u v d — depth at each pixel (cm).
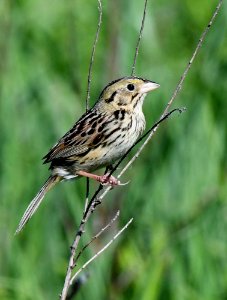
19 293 1384
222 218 1448
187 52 1571
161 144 1454
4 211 1419
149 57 1498
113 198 1482
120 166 1477
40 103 1428
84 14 1545
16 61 1459
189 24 1609
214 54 1452
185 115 1445
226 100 1442
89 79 1014
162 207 1467
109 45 1500
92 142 1156
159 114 1453
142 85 1185
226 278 1429
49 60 1525
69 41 1534
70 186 1433
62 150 1160
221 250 1433
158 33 1573
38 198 1160
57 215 1430
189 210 1459
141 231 1489
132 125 1176
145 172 1472
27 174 1420
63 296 961
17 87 1429
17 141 1413
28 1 1529
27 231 1428
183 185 1445
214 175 1445
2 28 1496
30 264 1409
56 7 1534
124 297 1478
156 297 1388
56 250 1429
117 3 1505
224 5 1450
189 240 1430
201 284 1420
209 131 1431
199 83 1447
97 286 1428
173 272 1423
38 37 1515
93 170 1184
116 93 1179
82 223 973
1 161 1416
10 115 1417
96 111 1184
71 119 1434
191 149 1434
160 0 1598
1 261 1409
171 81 1470
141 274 1422
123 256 1491
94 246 1468
